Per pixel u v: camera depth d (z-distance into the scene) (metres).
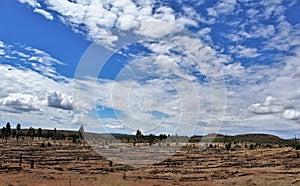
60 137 100.56
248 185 33.78
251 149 72.62
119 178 35.97
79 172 40.91
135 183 32.66
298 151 64.81
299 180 36.66
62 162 51.78
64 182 31.58
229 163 53.62
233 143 87.19
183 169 46.34
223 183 34.78
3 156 57.06
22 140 91.38
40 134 103.12
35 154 62.88
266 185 33.69
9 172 38.66
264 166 50.53
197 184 33.81
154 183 33.44
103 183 31.72
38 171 40.56
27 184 29.91
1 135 93.75
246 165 51.97
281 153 64.00
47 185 29.72
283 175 40.81
